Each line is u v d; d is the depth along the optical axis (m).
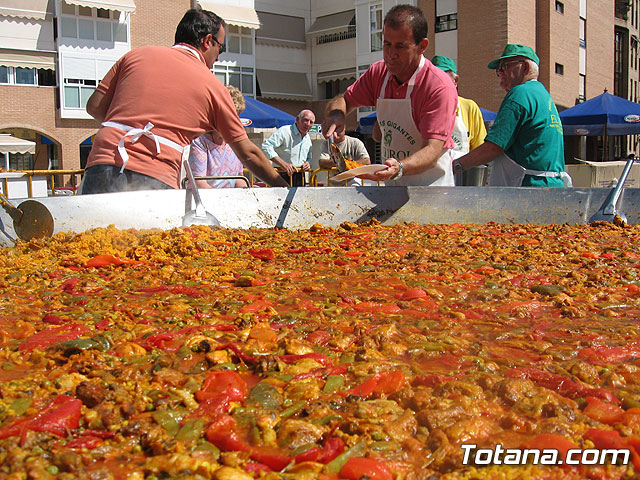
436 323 1.86
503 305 2.10
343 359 1.54
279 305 2.11
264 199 4.16
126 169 3.78
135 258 3.01
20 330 1.79
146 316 1.92
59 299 2.21
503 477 1.02
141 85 3.85
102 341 1.62
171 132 3.89
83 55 28.22
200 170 5.97
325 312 1.97
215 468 1.04
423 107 4.37
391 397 1.30
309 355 1.52
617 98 17.73
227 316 1.92
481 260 3.04
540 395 1.28
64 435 1.15
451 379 1.37
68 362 1.51
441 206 4.53
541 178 4.87
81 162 30.06
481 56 24.06
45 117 28.12
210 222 3.77
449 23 24.88
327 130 4.78
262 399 1.28
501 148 4.79
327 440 1.12
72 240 3.19
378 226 4.25
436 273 2.68
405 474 1.04
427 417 1.18
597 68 30.64
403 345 1.63
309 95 35.22
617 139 32.22
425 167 4.21
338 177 3.70
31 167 32.00
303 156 8.91
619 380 1.39
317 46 34.75
